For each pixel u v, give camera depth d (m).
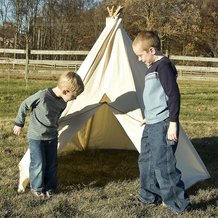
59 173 6.06
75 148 7.29
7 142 7.80
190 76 21.84
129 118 5.36
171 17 38.91
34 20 48.28
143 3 38.12
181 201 4.55
